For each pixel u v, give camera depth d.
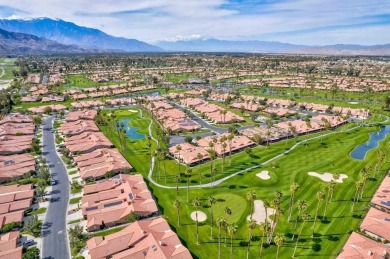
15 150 148.50
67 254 79.25
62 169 131.00
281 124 189.62
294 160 136.62
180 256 75.06
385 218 88.31
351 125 194.00
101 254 77.00
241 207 99.25
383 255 72.88
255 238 84.69
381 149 148.00
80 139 162.12
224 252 79.81
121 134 175.88
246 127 192.75
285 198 104.12
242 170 127.50
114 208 96.19
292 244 82.00
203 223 92.38
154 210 96.50
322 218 92.62
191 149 146.25
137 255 75.50
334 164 131.38
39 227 90.50
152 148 155.12
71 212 98.06
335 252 78.38
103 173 122.25
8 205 98.62
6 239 82.56
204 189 112.31
